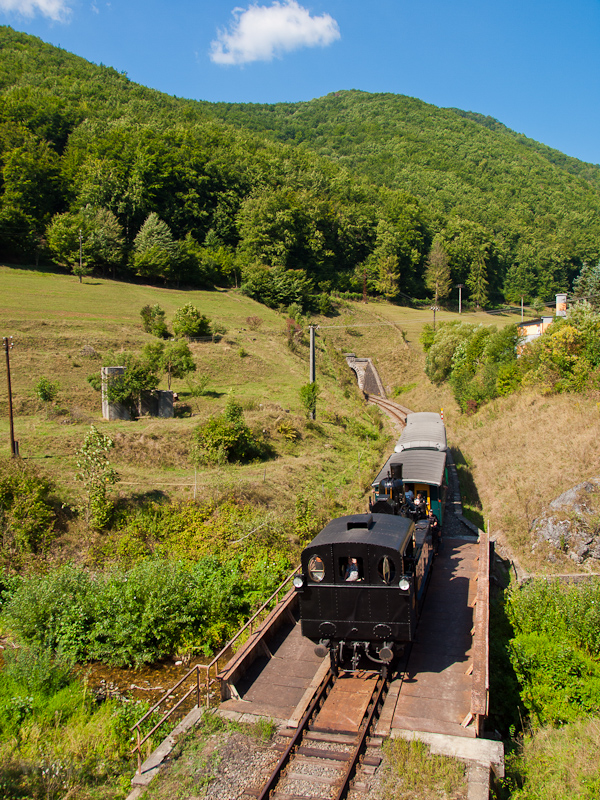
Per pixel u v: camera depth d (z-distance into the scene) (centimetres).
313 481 2650
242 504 2214
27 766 939
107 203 8900
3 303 5297
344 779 745
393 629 974
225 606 1605
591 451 2145
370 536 1025
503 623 1391
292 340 5847
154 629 1477
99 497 2012
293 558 1927
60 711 1165
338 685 1012
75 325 4916
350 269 10762
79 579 1648
